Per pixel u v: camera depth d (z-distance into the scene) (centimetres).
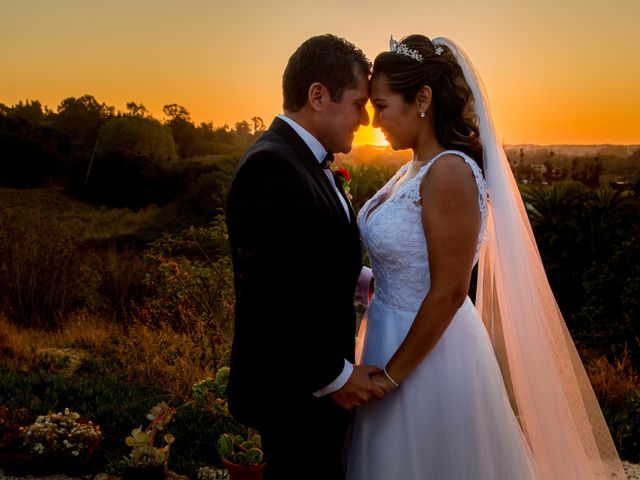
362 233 263
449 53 247
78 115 3638
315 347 228
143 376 588
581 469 268
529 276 262
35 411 468
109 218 2256
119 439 437
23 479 388
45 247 873
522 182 1188
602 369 666
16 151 2669
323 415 242
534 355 264
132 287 852
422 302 238
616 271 884
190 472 401
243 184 229
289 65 253
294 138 245
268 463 248
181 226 1416
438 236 232
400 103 245
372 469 253
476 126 252
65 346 720
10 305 822
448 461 243
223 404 354
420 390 246
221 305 577
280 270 222
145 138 3347
